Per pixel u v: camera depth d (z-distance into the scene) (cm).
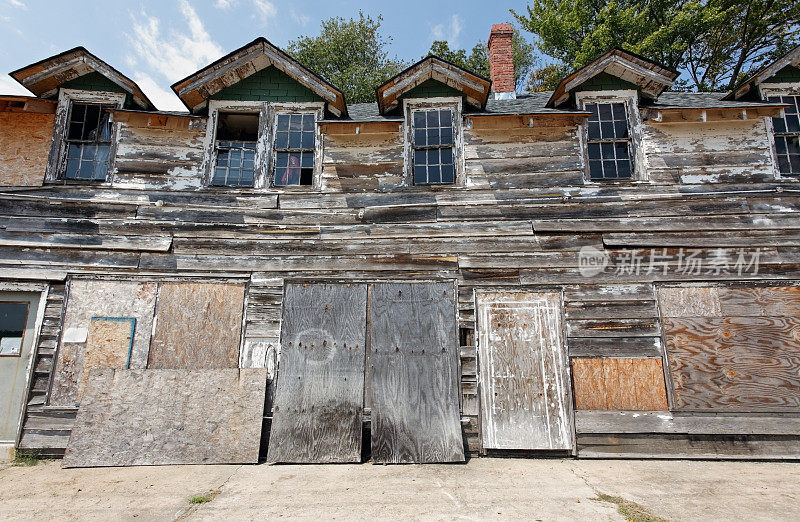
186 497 450
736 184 700
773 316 640
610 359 634
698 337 637
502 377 631
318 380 625
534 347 641
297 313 658
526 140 734
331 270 683
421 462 586
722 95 851
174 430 582
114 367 633
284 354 638
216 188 721
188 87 723
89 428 575
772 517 395
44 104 730
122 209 704
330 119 762
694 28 1750
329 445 594
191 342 650
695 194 694
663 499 441
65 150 730
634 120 738
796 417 605
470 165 727
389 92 741
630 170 728
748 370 622
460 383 630
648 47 1767
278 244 698
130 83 731
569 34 2066
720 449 602
